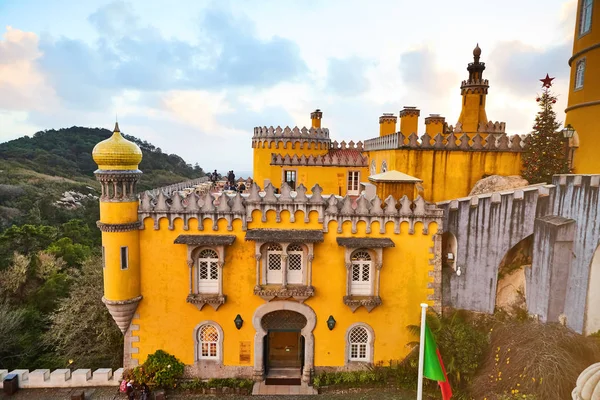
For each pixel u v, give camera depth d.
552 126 27.27
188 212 22.70
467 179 29.27
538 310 22.58
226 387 22.77
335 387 22.81
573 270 21.31
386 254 22.97
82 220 59.78
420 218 22.73
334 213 22.72
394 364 23.59
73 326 27.47
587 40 25.58
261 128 40.50
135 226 22.36
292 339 25.42
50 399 22.16
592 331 20.86
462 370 20.61
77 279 31.39
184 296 23.22
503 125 34.97
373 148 35.47
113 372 24.08
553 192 22.42
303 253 23.27
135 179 22.33
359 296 23.06
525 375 18.16
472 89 35.09
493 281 23.61
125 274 22.33
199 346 23.72
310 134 40.53
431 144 28.97
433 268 23.03
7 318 28.89
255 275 23.14
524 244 24.23
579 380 10.91
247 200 22.70
